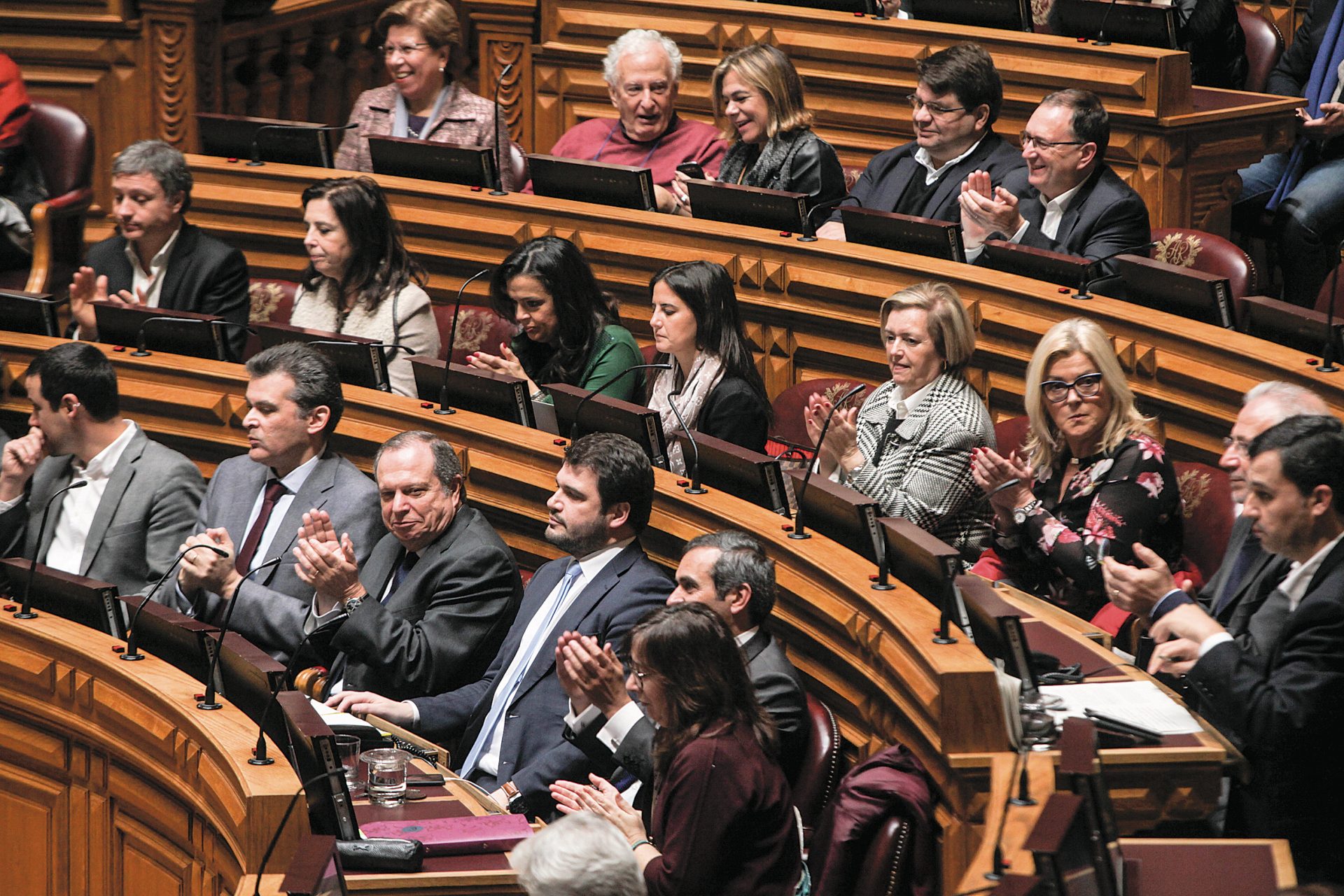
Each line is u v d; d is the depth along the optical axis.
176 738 12.83
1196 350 15.84
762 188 20.72
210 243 21.23
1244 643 11.21
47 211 23.75
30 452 17.28
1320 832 10.62
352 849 11.05
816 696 13.81
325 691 15.32
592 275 18.50
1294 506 10.77
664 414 17.36
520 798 13.59
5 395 19.67
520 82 27.53
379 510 16.53
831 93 24.42
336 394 16.84
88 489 17.44
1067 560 13.78
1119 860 9.26
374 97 23.98
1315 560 10.91
